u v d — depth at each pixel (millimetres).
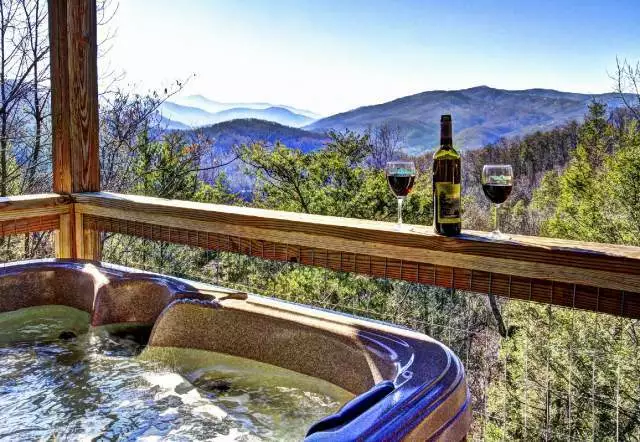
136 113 6691
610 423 1866
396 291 5637
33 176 5707
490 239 1539
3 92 5531
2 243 4832
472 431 2049
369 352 1447
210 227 2162
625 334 2029
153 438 1371
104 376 1715
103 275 2154
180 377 1707
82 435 1382
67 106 2609
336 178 10008
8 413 1489
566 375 1909
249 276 4273
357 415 1002
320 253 1885
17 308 2201
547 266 1434
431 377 1176
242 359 1764
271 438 1360
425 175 5844
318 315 1671
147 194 7285
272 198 10250
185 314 1846
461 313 2178
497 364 2133
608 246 1441
